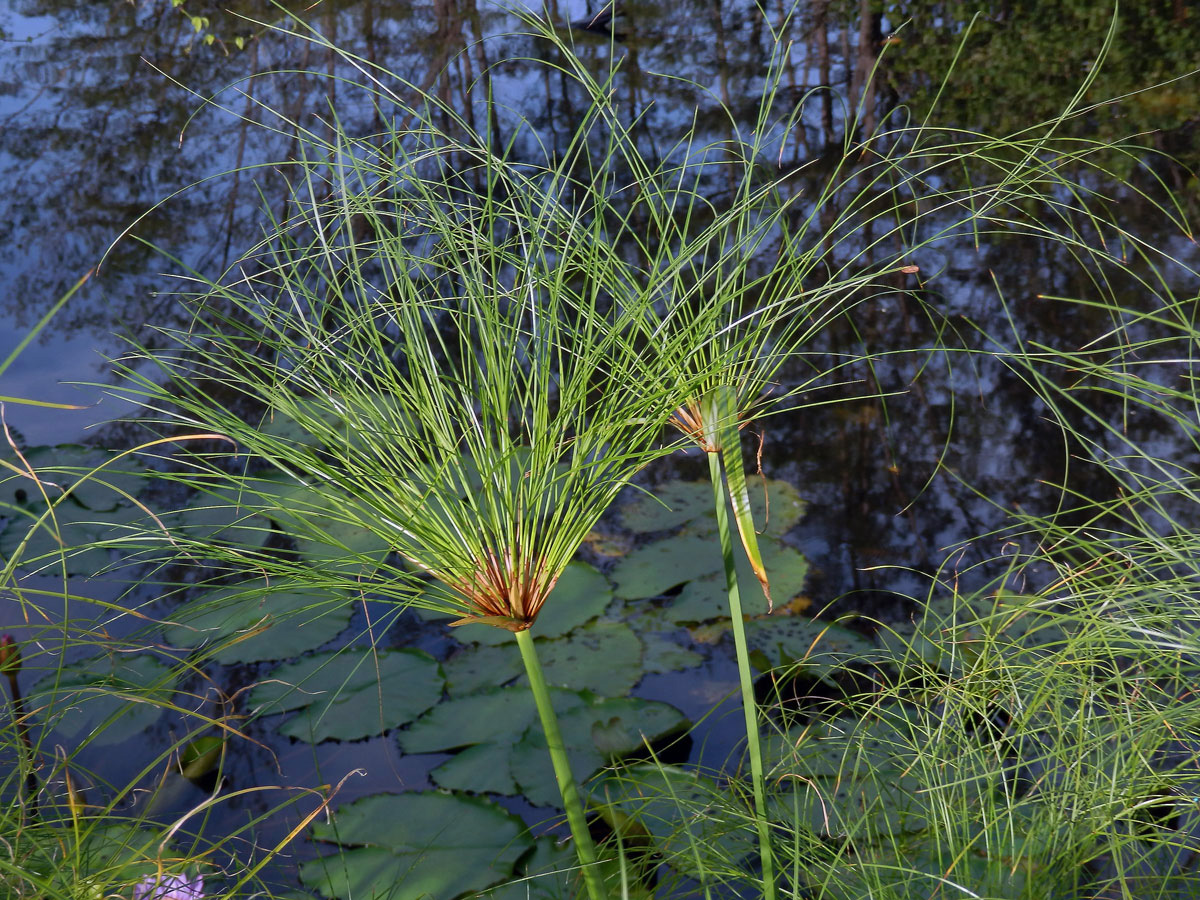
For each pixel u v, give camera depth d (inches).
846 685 69.9
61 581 77.2
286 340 52.7
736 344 50.5
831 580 77.5
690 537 81.6
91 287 120.7
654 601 76.9
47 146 169.2
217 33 229.5
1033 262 113.4
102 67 211.2
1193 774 52.4
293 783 66.1
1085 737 54.6
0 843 48.9
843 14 222.4
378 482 49.7
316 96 184.4
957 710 57.7
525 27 219.1
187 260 127.1
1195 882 53.6
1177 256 111.8
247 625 73.2
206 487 50.6
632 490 86.6
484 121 161.3
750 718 52.6
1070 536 57.0
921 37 207.2
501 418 48.7
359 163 54.2
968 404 91.9
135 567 78.5
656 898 59.1
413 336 50.8
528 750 67.2
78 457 88.0
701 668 72.0
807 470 87.0
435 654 74.0
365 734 68.6
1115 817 51.8
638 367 49.6
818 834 59.9
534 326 50.1
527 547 48.8
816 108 170.6
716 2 233.1
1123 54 188.1
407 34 221.6
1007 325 102.3
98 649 72.4
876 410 92.5
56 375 102.5
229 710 69.7
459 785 65.4
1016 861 53.1
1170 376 89.9
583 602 76.8
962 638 69.2
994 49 194.5
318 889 60.6
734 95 178.1
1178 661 53.5
